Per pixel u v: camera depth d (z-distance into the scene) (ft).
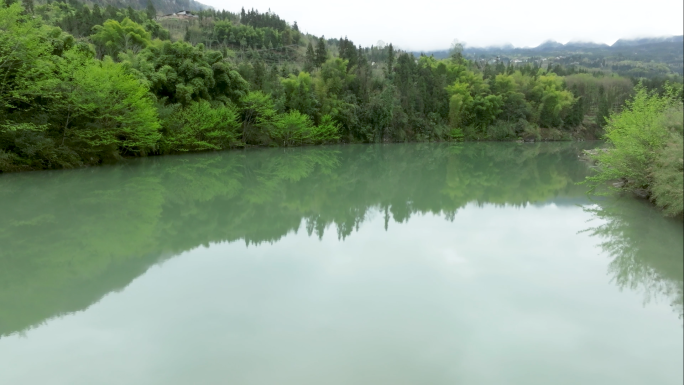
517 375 14.39
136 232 34.42
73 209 42.01
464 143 187.01
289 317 18.97
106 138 70.54
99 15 205.98
